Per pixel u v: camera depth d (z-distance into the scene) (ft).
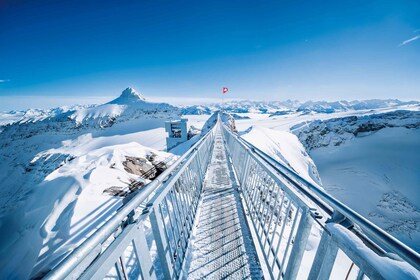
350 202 157.17
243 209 13.46
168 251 6.94
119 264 4.18
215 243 10.13
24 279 8.99
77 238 10.77
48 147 301.02
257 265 8.72
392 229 127.54
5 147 321.93
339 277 14.76
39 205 14.58
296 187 6.31
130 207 4.64
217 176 20.58
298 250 5.59
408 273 2.60
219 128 78.23
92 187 15.21
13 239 12.37
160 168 24.16
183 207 10.65
